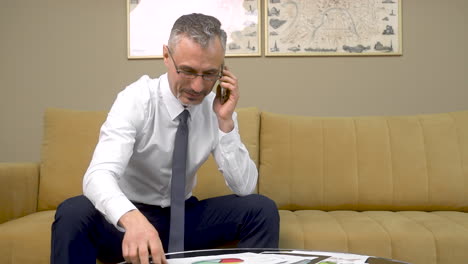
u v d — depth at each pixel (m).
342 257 1.06
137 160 1.71
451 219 1.98
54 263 1.40
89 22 3.24
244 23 3.22
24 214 2.20
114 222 1.18
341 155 2.31
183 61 1.41
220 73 1.48
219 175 2.25
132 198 1.75
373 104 3.21
